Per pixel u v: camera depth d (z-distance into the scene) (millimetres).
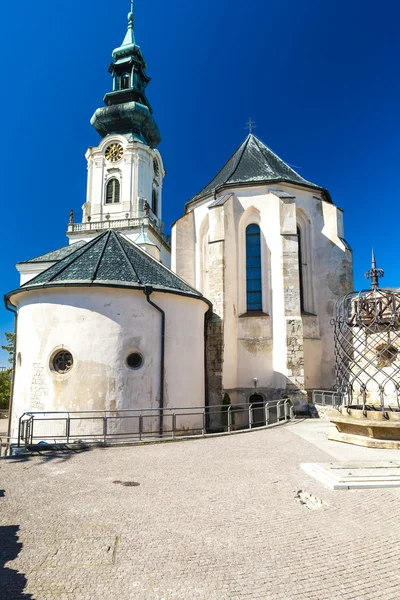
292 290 21000
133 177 47188
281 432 14328
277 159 27719
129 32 54156
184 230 25688
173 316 16641
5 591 4438
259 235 23234
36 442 14562
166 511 6816
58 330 15023
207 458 10469
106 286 15094
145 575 4793
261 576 4777
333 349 22547
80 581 4652
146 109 50469
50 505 7102
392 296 12539
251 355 21703
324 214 23797
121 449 11625
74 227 45906
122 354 14992
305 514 6680
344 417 12078
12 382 16797
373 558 5215
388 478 8180
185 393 16641
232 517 6555
